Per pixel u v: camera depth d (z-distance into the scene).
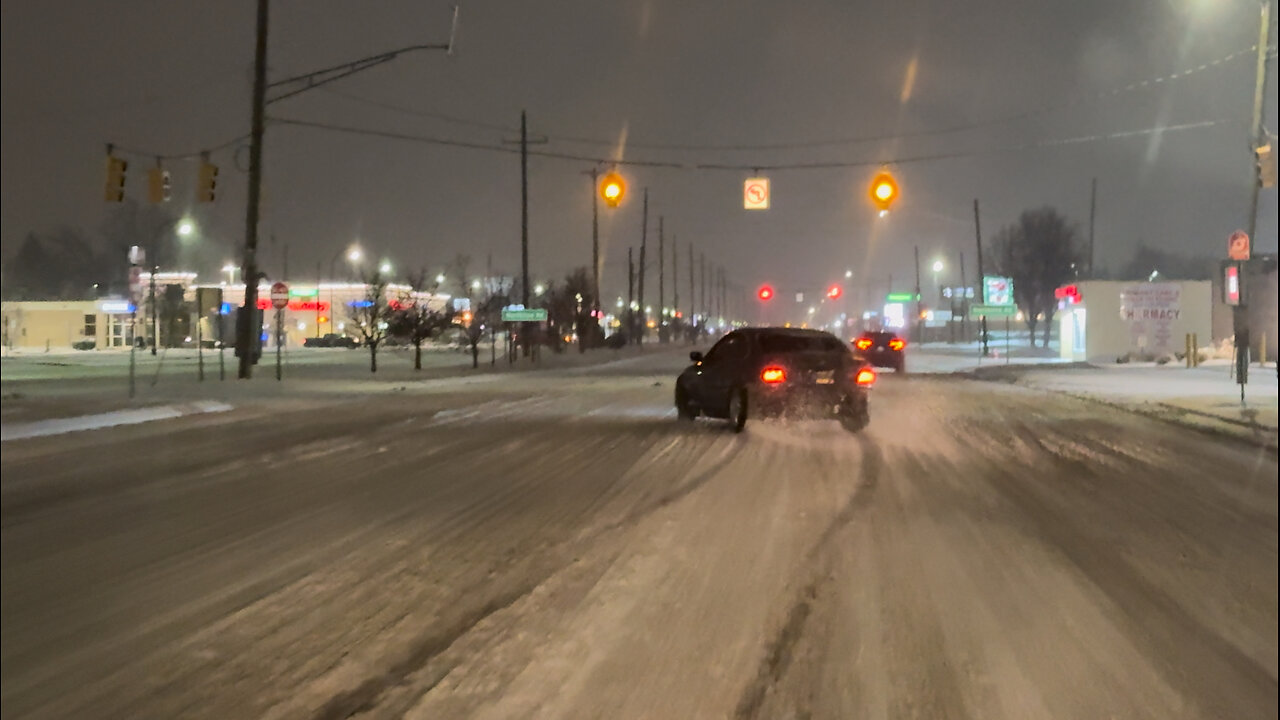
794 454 17.00
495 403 28.55
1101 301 52.22
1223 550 10.01
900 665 6.75
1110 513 11.87
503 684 6.44
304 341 98.81
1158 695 6.25
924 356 68.50
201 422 23.45
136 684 6.52
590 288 81.94
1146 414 24.28
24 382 36.72
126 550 10.20
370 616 7.90
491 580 8.91
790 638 7.30
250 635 7.46
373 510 12.19
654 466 15.65
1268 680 6.49
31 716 6.04
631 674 6.60
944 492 13.30
